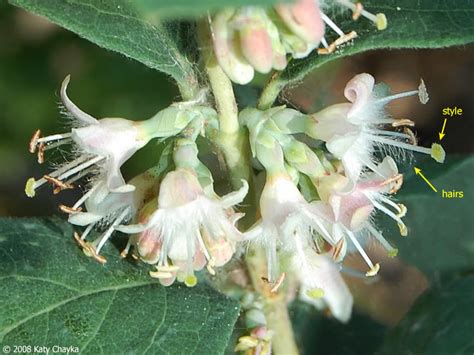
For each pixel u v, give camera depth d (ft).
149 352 0.27
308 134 0.27
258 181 0.29
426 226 0.37
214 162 0.32
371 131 0.28
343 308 0.35
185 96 0.27
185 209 0.26
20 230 0.29
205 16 0.25
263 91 0.28
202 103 0.28
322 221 0.27
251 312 0.32
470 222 0.37
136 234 0.28
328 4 0.26
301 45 0.24
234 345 0.32
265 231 0.27
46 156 0.37
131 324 0.28
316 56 0.27
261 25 0.24
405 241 0.37
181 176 0.26
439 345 0.34
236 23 0.24
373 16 0.26
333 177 0.27
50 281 0.28
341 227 0.28
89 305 0.28
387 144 0.29
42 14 0.25
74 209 0.28
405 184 0.35
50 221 0.30
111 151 0.27
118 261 0.29
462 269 0.37
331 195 0.27
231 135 0.28
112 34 0.25
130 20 0.26
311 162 0.27
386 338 0.36
